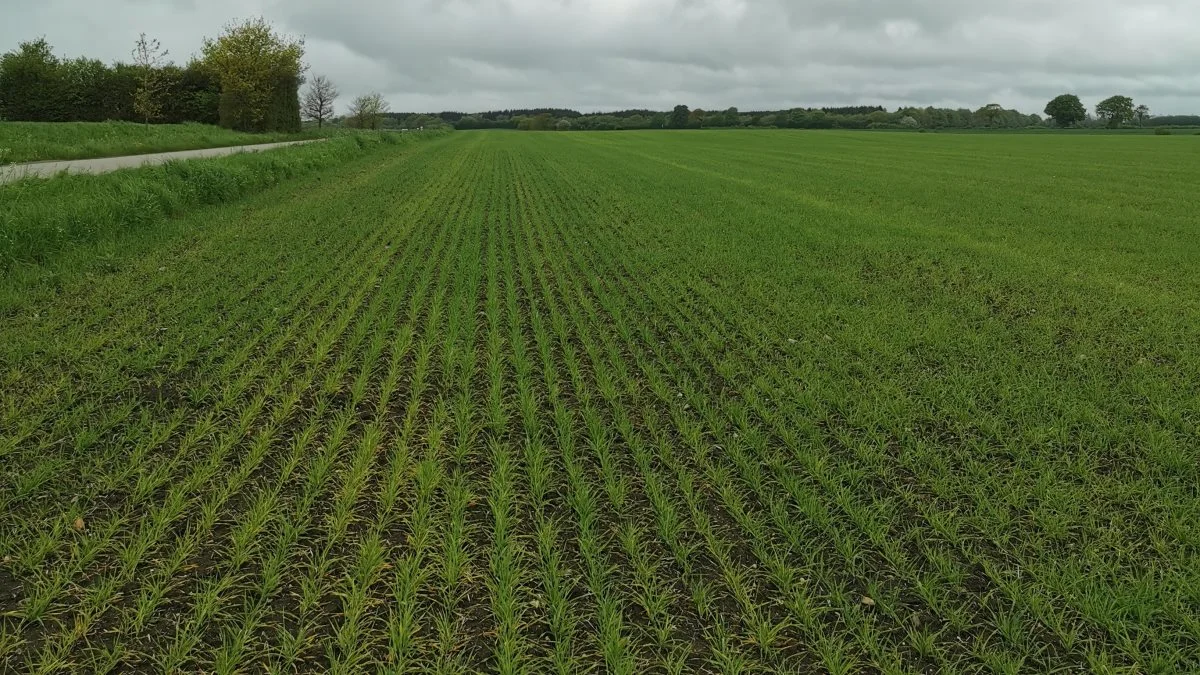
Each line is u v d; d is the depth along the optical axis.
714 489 4.59
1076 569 3.74
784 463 4.94
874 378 6.46
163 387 5.86
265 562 3.62
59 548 3.70
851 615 3.43
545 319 8.35
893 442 5.29
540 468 4.70
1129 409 5.73
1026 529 4.18
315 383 6.08
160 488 4.37
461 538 3.87
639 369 6.77
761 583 3.70
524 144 57.34
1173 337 7.71
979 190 24.00
